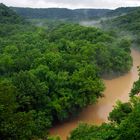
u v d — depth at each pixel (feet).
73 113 183.83
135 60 346.33
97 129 111.96
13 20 504.02
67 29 409.28
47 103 165.37
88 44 293.43
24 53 251.19
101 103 203.21
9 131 84.38
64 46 299.99
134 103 124.67
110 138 90.48
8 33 405.59
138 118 84.89
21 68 208.03
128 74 279.69
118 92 228.63
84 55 251.60
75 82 179.93
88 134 108.99
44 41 333.42
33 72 183.01
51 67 200.75
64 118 177.27
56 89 175.52
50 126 160.15
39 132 99.71
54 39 372.79
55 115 171.22
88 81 181.06
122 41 347.36
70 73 198.29
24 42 324.60
